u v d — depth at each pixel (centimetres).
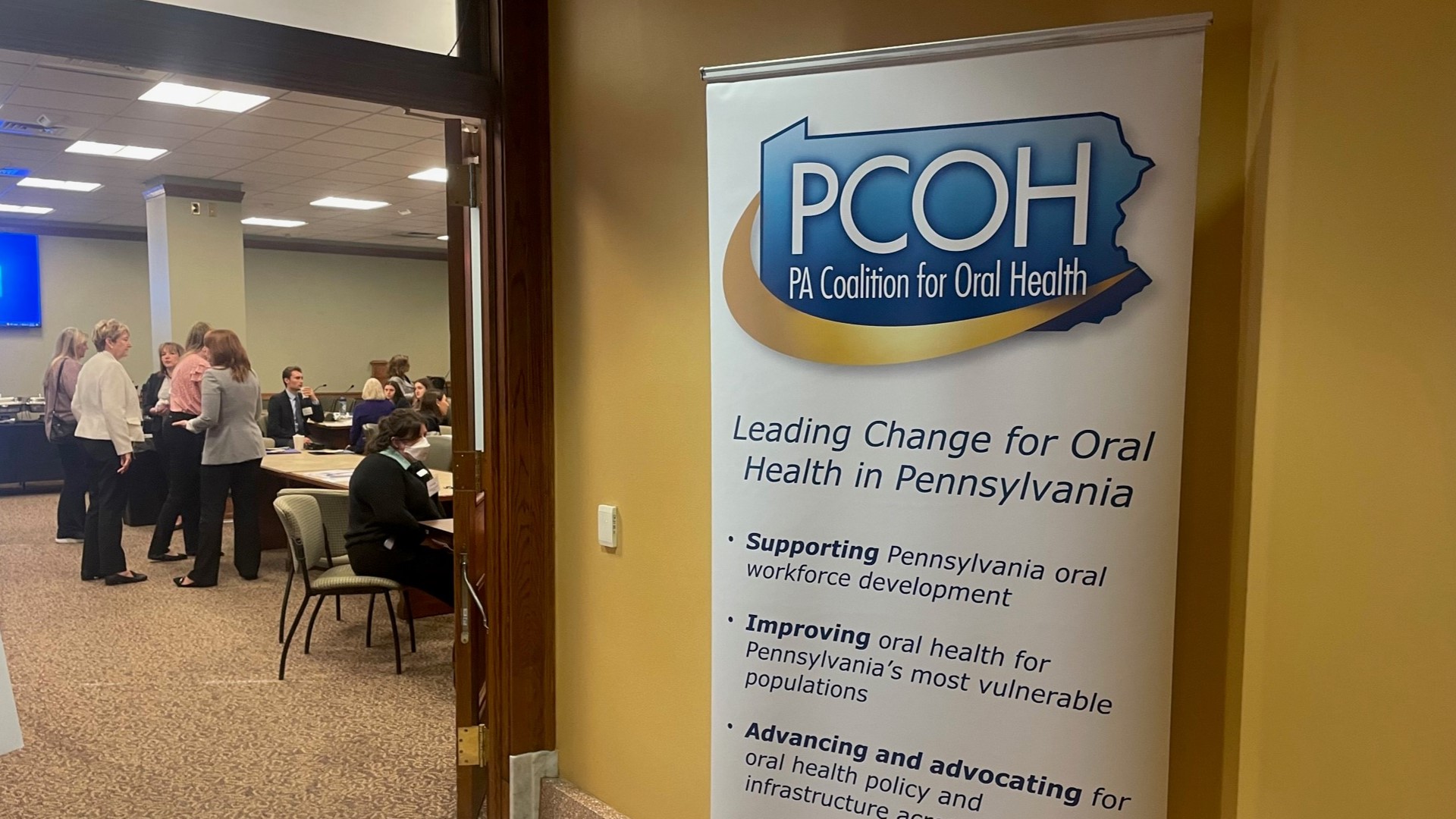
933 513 158
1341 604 116
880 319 160
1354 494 113
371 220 1112
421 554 401
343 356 1362
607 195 234
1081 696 151
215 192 882
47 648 429
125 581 548
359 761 311
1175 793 156
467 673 262
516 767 256
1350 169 113
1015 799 156
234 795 287
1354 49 112
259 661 412
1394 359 107
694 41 211
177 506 606
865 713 166
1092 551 148
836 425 164
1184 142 139
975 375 154
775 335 168
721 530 176
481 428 259
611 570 240
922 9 176
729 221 171
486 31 244
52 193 923
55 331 1123
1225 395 147
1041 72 146
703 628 216
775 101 165
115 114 641
